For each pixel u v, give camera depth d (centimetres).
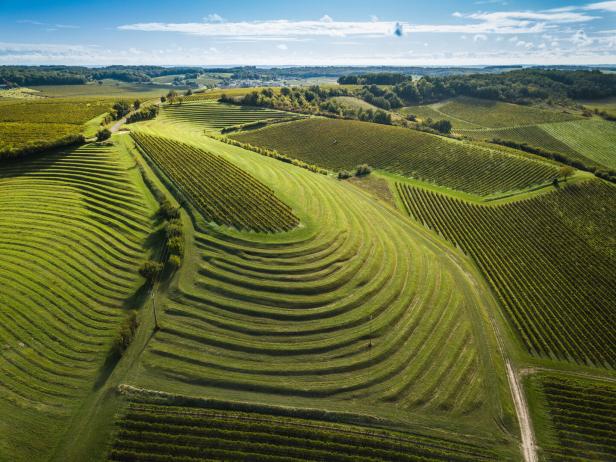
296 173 12119
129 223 7969
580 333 6812
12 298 5928
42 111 14938
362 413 4894
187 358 5388
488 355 6022
